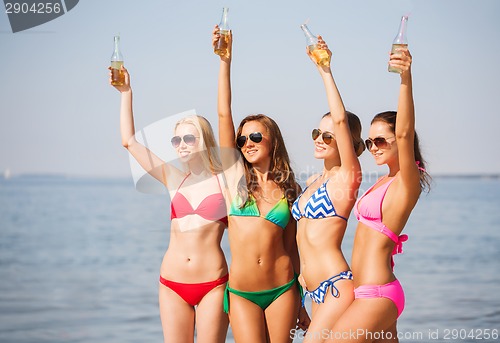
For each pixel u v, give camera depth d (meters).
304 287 4.69
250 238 4.72
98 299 15.99
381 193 4.38
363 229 4.43
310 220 4.59
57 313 14.51
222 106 4.93
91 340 11.98
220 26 4.93
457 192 50.53
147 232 30.33
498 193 49.03
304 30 4.60
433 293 15.02
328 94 4.55
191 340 4.98
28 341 11.98
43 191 63.69
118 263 22.36
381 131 4.49
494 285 16.05
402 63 4.18
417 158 4.58
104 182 85.94
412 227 28.30
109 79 5.04
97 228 32.34
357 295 4.33
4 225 34.97
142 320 13.63
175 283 4.93
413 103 4.21
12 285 18.84
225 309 4.84
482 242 23.80
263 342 4.75
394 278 4.38
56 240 28.97
